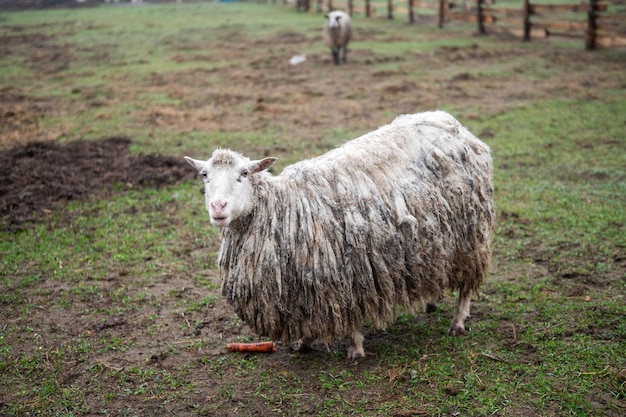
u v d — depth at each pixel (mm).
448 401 4523
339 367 5078
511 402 4465
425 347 5297
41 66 21469
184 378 5012
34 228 8117
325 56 21531
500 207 8406
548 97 14492
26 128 12984
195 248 7574
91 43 27062
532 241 7348
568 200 8484
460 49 21375
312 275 4793
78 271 6965
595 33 19891
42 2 50469
